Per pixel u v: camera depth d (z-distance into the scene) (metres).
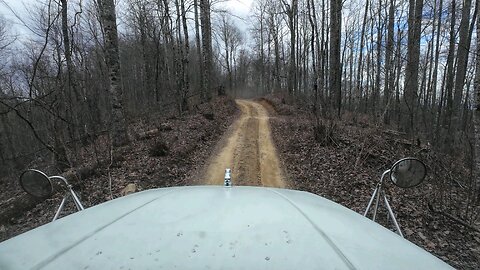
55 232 1.32
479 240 5.66
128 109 24.30
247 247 1.12
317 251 1.12
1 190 13.20
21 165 16.72
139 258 1.05
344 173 9.24
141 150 11.46
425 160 9.77
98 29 19.95
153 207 1.57
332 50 16.98
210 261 1.02
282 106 28.20
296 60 42.50
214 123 18.48
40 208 7.48
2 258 1.09
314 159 10.66
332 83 17.02
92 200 7.48
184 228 1.27
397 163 2.77
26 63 15.62
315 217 1.51
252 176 9.45
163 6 23.39
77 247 1.15
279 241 1.18
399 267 1.09
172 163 10.30
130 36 35.78
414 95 16.17
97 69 19.50
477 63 7.45
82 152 11.23
